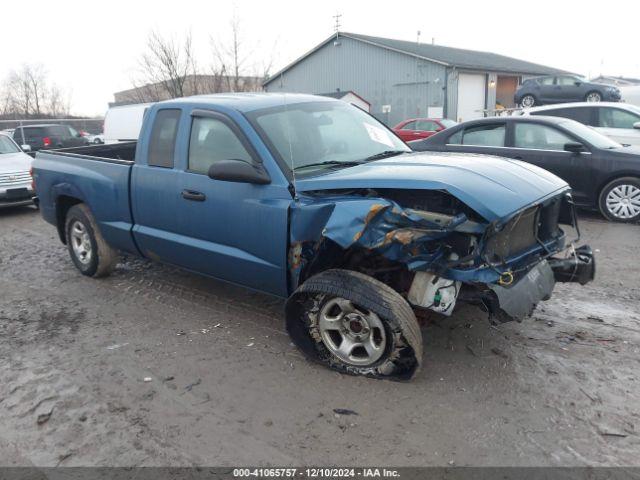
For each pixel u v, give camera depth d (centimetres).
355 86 3662
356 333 377
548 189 388
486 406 342
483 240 339
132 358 421
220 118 445
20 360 425
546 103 2533
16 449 319
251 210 409
